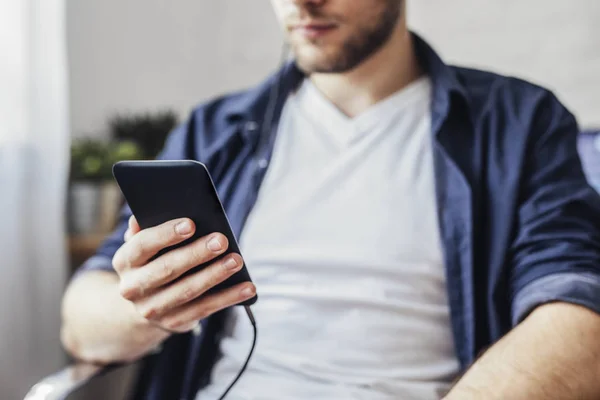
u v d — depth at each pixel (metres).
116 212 1.52
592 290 0.70
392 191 0.87
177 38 1.91
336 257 0.85
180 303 0.67
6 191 1.31
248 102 1.01
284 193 0.92
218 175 0.99
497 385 0.65
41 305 1.38
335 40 0.86
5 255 1.31
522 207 0.83
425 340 0.81
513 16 1.65
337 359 0.81
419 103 0.93
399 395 0.78
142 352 0.85
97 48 1.74
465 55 1.70
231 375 0.86
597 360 0.66
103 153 1.53
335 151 0.92
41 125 1.38
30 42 1.36
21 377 1.33
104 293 0.86
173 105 1.91
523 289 0.76
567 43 1.61
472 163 0.87
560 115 0.89
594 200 0.82
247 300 0.68
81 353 0.87
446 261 0.83
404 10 0.94
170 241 0.64
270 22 1.87
